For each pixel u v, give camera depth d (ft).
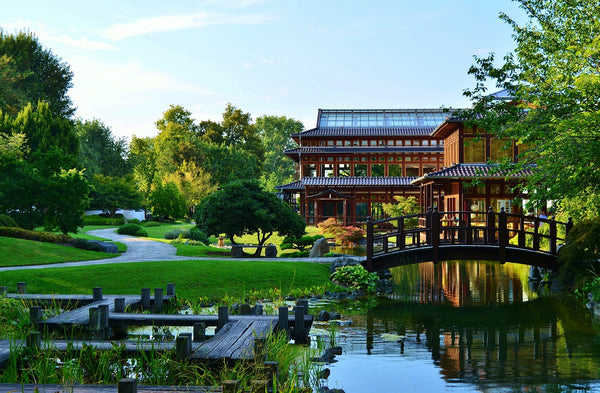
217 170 311.27
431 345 43.55
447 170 121.39
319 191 207.72
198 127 388.57
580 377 34.47
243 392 25.39
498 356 40.01
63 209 114.21
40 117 219.00
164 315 44.88
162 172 294.05
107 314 42.42
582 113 56.29
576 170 56.85
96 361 33.65
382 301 65.87
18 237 106.63
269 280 71.67
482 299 67.36
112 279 66.74
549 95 59.36
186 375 31.12
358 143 219.82
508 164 65.36
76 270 70.23
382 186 203.41
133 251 115.14
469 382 33.58
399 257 78.23
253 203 102.12
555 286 75.77
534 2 62.03
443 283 82.53
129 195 258.78
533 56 61.41
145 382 31.45
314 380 33.78
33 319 42.60
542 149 61.46
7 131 210.18
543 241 92.32
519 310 59.62
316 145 221.25
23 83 262.47
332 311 58.95
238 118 384.27
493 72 61.31
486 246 75.87
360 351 41.37
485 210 122.21
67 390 25.04
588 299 64.08
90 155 329.52
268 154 480.64
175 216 251.39
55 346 35.17
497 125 63.46
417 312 58.49
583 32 60.08
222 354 32.53
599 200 71.97
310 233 167.22
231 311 53.31
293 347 42.22
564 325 51.42
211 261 81.92
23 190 110.73
